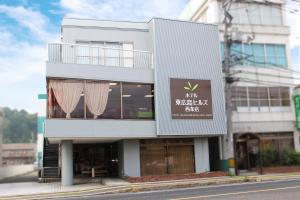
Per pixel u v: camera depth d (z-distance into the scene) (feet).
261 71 98.68
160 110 72.90
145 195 51.78
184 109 75.25
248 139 87.04
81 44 73.61
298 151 95.50
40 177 85.25
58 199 52.26
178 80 75.61
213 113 78.07
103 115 68.85
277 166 88.02
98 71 69.21
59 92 66.23
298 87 100.32
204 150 81.00
